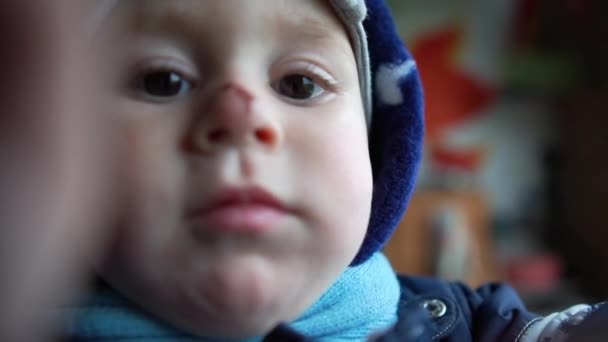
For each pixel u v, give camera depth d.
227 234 0.30
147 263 0.31
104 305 0.35
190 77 0.32
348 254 0.35
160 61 0.32
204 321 0.32
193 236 0.30
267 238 0.30
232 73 0.32
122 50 0.32
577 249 1.82
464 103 1.80
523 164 1.89
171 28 0.32
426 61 1.76
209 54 0.32
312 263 0.33
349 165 0.35
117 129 0.31
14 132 0.17
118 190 0.31
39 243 0.18
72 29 0.19
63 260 0.19
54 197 0.18
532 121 1.90
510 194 1.88
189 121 0.31
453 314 0.47
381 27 0.46
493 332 0.47
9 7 0.17
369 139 0.48
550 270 1.69
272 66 0.34
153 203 0.31
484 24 1.80
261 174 0.31
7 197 0.17
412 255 1.52
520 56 1.79
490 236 1.77
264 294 0.31
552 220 1.91
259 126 0.31
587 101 1.80
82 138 0.19
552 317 0.45
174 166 0.31
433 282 0.54
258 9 0.33
